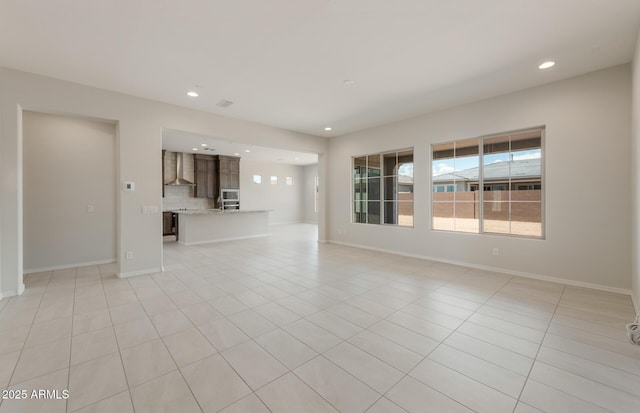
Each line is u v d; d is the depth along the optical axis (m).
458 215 4.92
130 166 4.19
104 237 5.05
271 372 1.92
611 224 3.44
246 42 2.83
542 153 3.99
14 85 3.36
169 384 1.79
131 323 2.65
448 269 4.59
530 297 3.30
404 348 2.22
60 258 4.64
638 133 2.72
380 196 6.20
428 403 1.62
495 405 1.61
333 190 7.23
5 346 2.23
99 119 4.03
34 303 3.14
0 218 3.29
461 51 3.01
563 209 3.76
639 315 2.61
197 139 7.31
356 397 1.67
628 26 2.55
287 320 2.72
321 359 2.07
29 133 4.36
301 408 1.58
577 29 2.61
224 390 1.73
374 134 6.16
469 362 2.03
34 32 2.62
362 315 2.83
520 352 2.16
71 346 2.24
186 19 2.45
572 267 3.72
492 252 4.45
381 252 6.04
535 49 2.97
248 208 11.57
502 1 2.24
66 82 3.68
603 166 3.47
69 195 4.71
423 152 5.28
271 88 3.99
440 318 2.76
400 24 2.54
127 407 1.59
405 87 3.96
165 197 9.26
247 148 8.67
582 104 3.59
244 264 5.00
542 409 1.58
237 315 2.83
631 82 3.26
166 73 3.49
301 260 5.31
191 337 2.39
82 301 3.21
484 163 4.60
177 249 6.52
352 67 3.37
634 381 1.81
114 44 2.84
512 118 4.16
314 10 2.34
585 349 2.20
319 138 7.09
